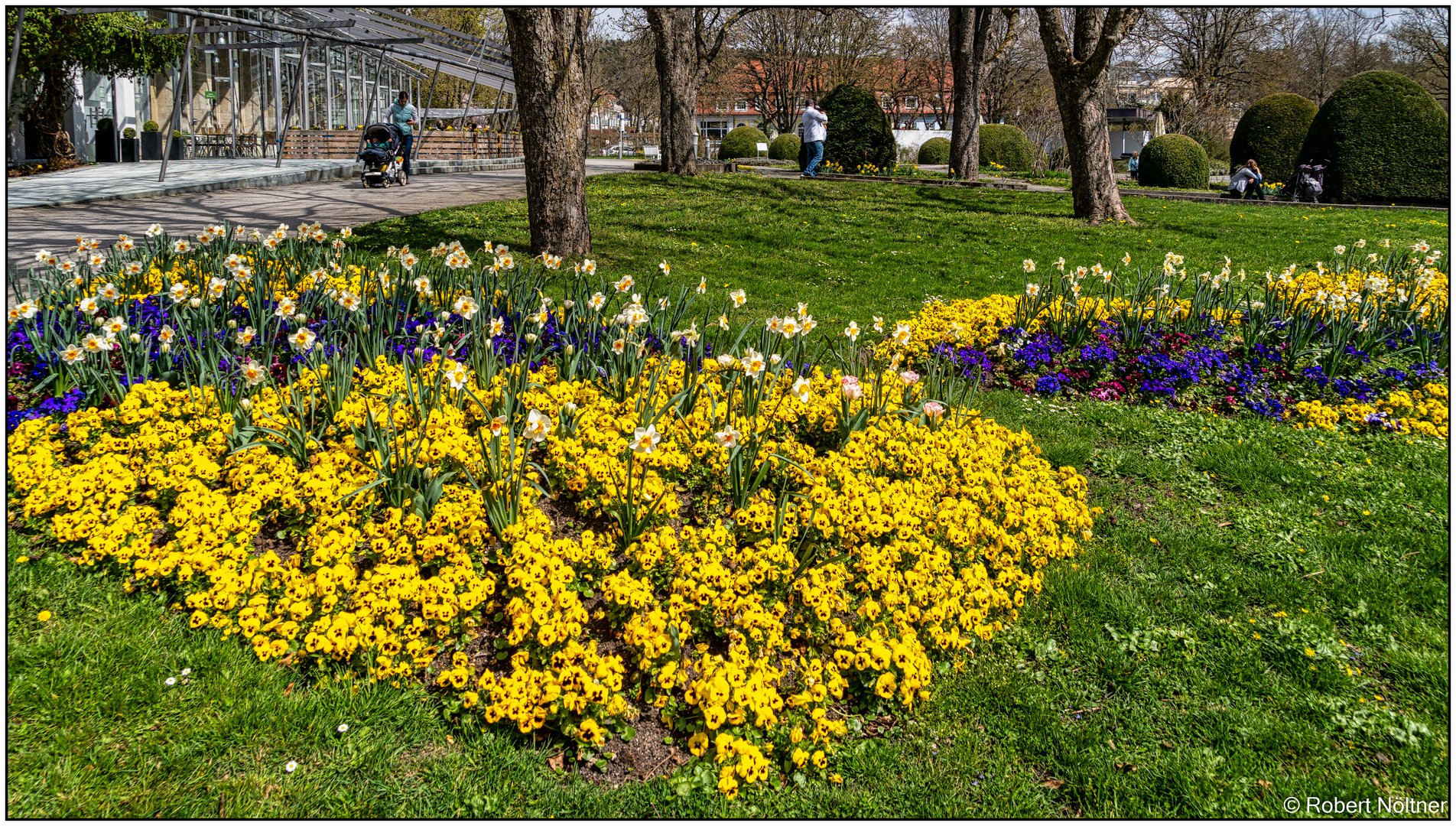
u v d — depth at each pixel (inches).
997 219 605.9
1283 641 150.2
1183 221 624.4
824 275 423.5
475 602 130.9
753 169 978.1
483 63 1023.0
